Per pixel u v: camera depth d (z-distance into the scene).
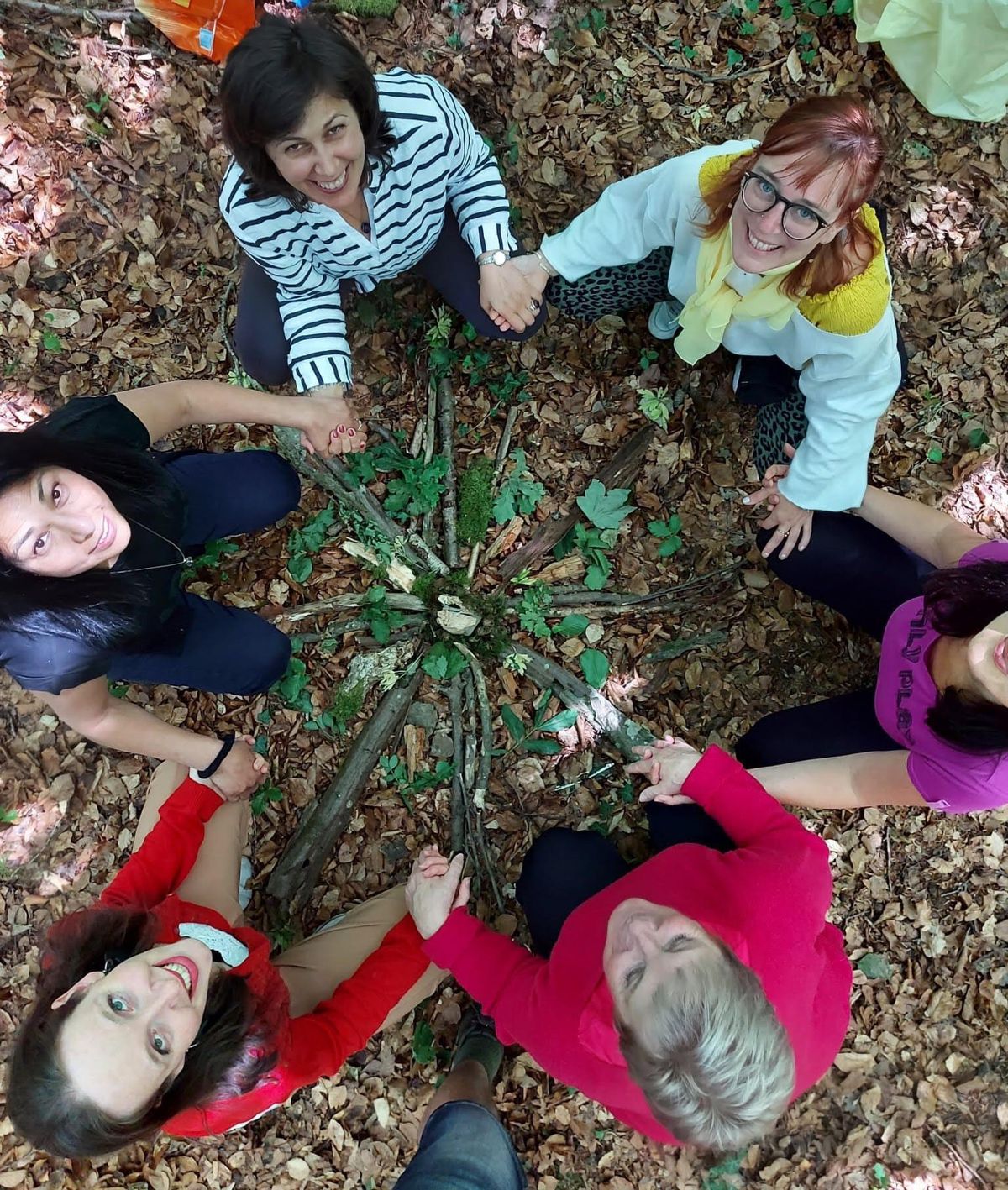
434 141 2.25
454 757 2.83
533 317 2.64
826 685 2.91
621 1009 1.63
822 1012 2.04
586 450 3.00
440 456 2.93
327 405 2.49
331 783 2.79
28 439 1.80
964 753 2.05
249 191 2.12
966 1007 2.77
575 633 2.92
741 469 2.99
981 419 2.96
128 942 1.94
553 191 3.06
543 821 2.84
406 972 2.37
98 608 1.88
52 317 2.92
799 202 1.77
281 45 1.74
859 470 2.44
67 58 3.00
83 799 2.78
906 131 3.07
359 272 2.58
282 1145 2.67
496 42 3.07
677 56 3.10
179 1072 1.79
